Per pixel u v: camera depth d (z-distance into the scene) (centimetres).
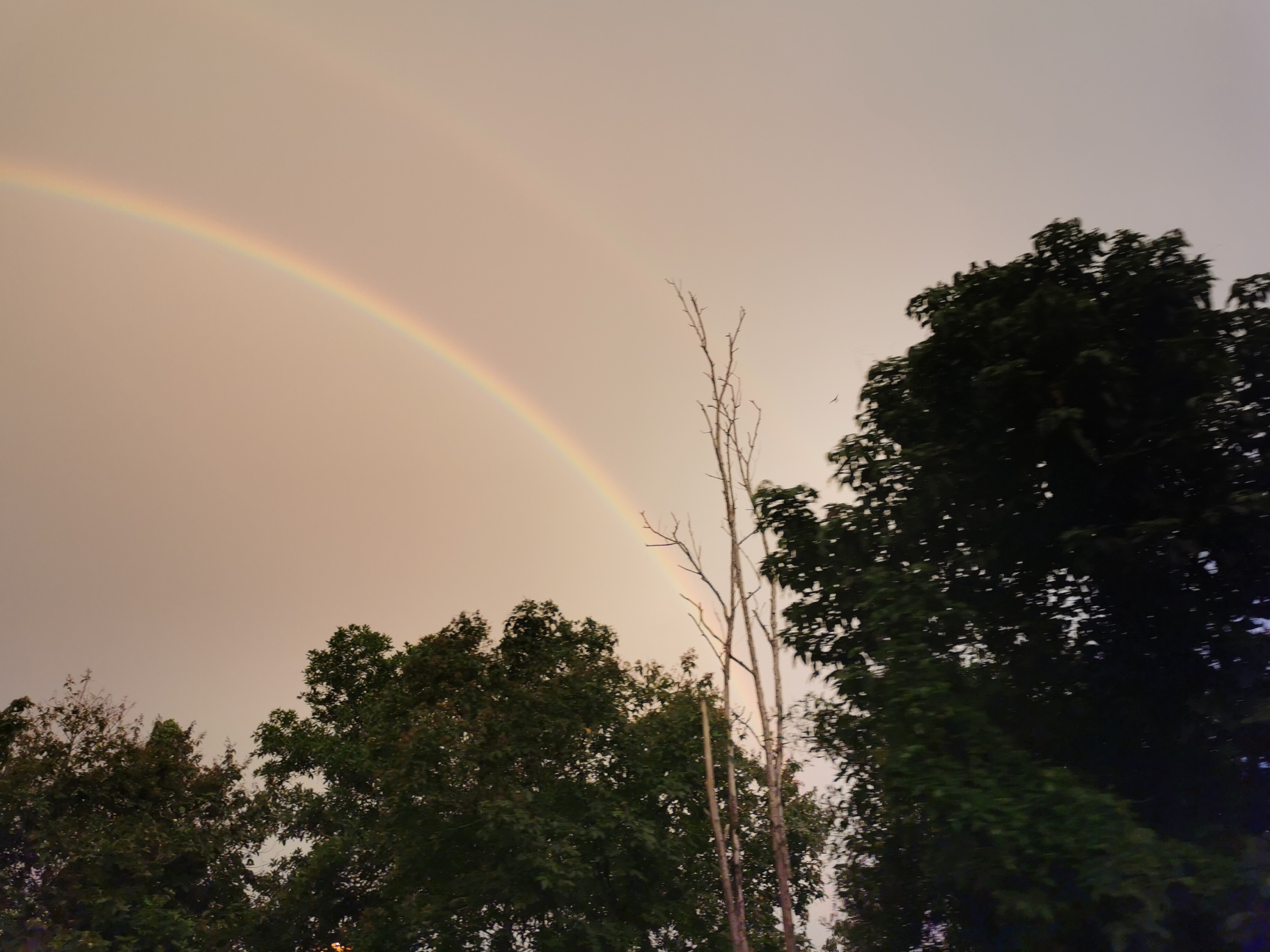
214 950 2448
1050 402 1009
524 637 2177
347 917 2730
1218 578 990
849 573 1156
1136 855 771
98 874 2275
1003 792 856
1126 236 1100
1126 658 1020
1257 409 996
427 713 2036
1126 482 983
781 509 1274
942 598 1027
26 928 2041
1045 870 822
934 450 1088
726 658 1677
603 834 1795
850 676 1034
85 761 2688
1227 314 1043
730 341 1870
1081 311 990
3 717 2356
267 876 2862
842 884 1257
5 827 2252
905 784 920
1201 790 952
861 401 1247
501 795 1875
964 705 938
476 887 1827
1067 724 1016
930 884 1099
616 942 1722
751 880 2075
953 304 1178
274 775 3086
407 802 1942
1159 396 995
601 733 2041
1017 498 1062
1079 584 1063
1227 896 770
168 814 2748
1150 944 793
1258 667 945
